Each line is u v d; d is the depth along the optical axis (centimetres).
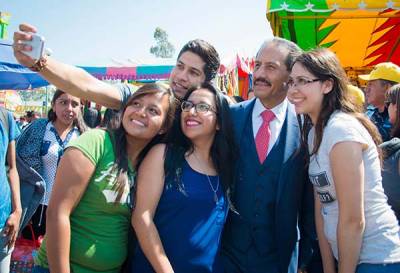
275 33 469
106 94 218
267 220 234
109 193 189
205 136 225
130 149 212
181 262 203
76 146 186
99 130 201
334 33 587
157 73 1004
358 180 185
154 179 206
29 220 339
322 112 206
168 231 207
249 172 237
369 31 588
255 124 249
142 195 203
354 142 187
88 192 189
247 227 235
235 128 247
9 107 1502
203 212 210
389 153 248
